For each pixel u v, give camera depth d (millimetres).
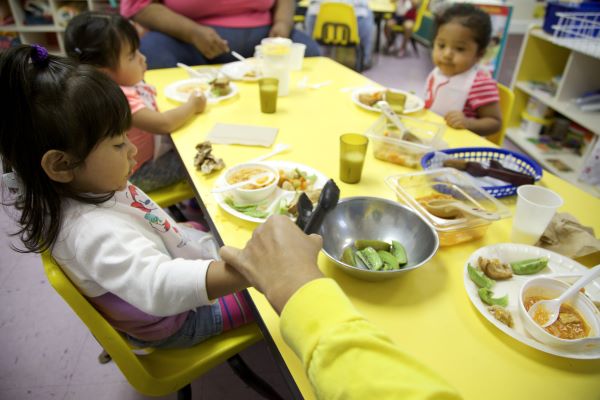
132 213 785
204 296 657
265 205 938
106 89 667
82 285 717
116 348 744
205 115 1412
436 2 4648
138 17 2098
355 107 1525
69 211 688
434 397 364
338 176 1066
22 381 1341
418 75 4398
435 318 663
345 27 3791
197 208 2094
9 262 1819
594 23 2502
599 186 2473
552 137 3066
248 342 949
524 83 3088
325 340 404
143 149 1473
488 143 1296
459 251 822
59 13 3580
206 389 1326
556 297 675
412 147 1118
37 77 610
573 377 577
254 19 2266
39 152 641
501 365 590
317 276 466
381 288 719
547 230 846
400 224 835
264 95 1409
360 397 377
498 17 3498
